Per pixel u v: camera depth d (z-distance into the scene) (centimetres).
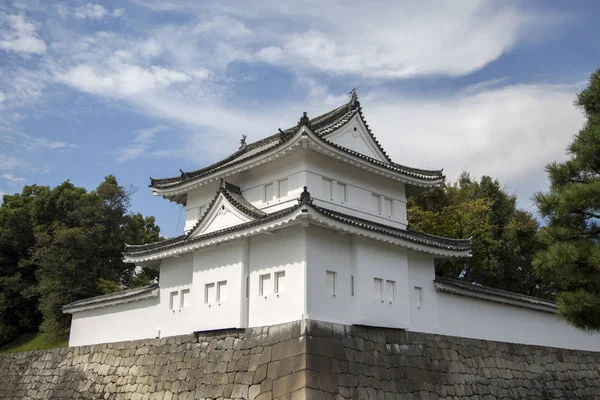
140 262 2352
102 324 2564
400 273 2011
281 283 1755
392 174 2206
